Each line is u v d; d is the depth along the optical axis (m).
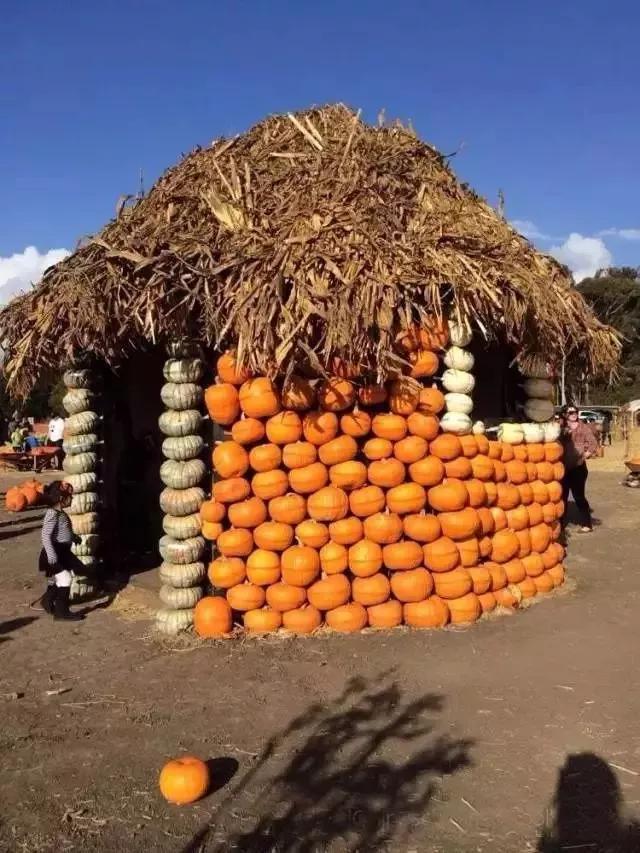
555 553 8.41
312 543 6.62
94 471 8.44
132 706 5.24
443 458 6.89
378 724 4.84
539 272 7.82
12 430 30.30
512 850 3.47
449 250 6.80
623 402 59.12
